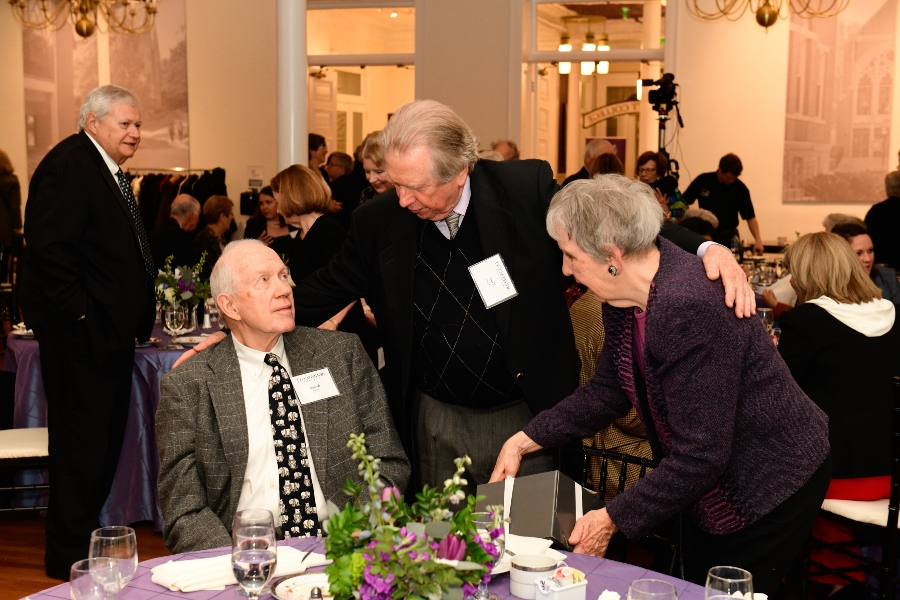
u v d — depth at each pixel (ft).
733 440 5.88
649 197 5.63
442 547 3.93
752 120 28.25
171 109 32.99
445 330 7.52
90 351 10.43
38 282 10.39
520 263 7.40
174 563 5.28
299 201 12.56
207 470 7.21
